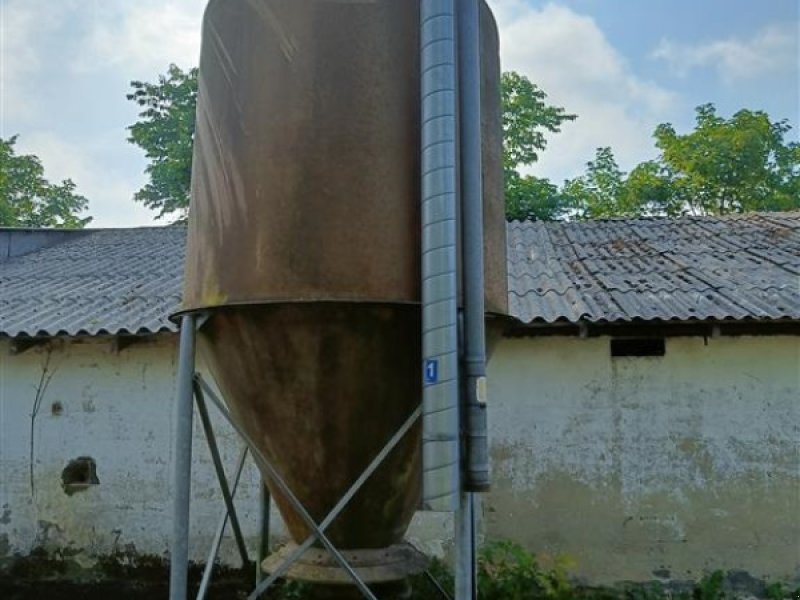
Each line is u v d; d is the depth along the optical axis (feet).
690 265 27.35
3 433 24.85
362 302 10.48
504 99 61.46
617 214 71.51
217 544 12.59
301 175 10.84
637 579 22.47
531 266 28.71
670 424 23.02
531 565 21.98
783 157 70.49
